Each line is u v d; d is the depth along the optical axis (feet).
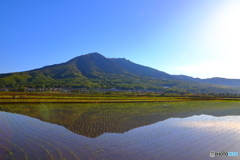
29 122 76.69
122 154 45.70
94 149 48.47
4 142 52.08
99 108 122.93
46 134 60.90
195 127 76.74
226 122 88.02
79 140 55.57
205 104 169.48
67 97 180.04
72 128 69.46
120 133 64.95
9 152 44.96
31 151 46.01
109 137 59.67
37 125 72.23
